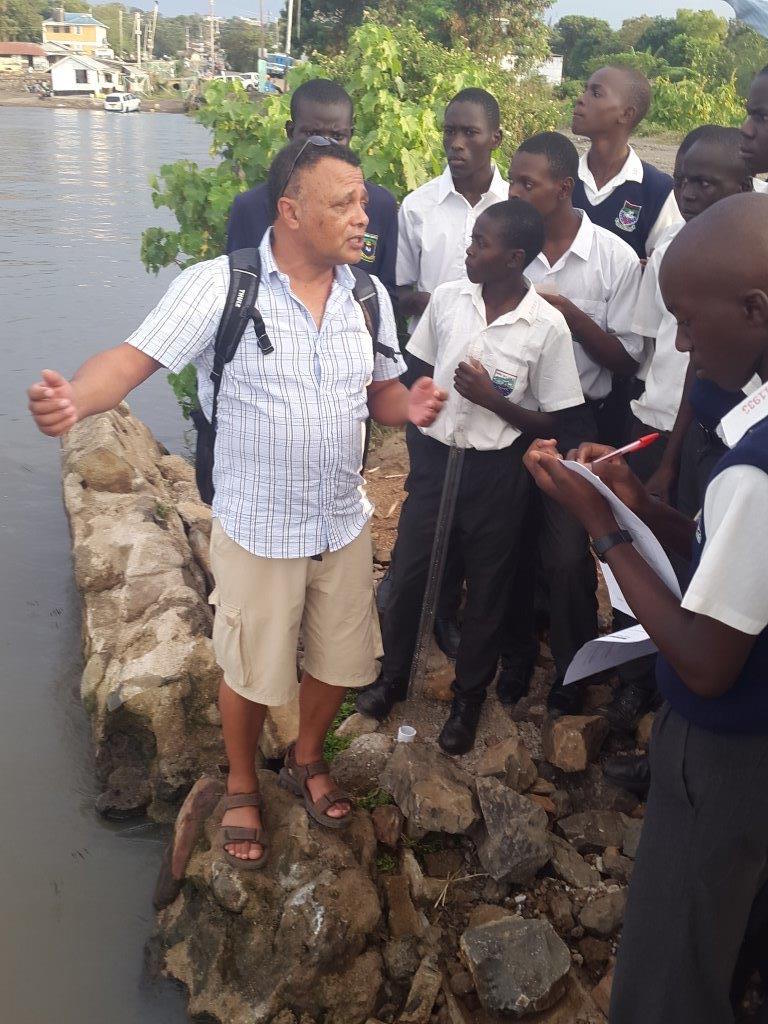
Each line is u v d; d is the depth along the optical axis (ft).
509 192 12.26
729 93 77.15
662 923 7.11
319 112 13.16
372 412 9.98
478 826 10.39
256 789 10.17
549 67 111.96
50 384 7.64
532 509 12.00
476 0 79.77
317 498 9.00
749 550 6.11
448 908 10.01
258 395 8.70
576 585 11.34
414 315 14.11
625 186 14.56
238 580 9.14
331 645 9.73
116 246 43.88
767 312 6.38
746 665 6.58
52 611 16.06
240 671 9.30
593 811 10.91
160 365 8.56
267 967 9.40
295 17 124.67
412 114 21.39
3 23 317.42
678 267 6.57
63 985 9.87
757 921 8.05
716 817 6.85
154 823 12.03
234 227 13.30
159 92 271.28
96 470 17.10
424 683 12.76
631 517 7.15
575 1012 9.01
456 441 10.90
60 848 11.55
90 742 13.19
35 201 56.54
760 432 6.14
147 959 10.19
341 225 8.36
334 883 9.55
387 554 15.72
